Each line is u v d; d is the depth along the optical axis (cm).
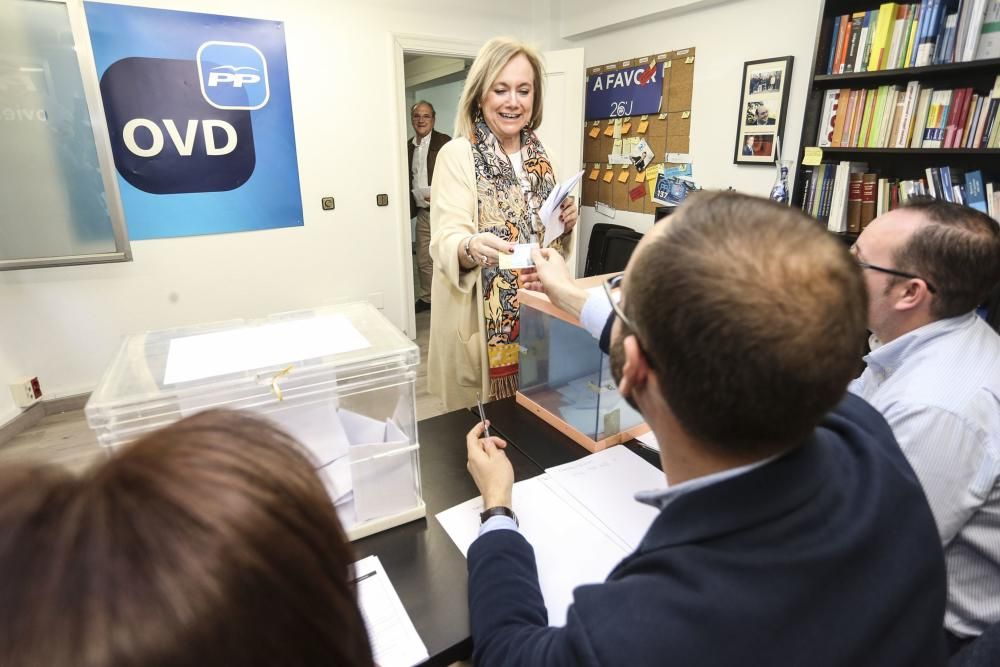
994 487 86
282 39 307
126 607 21
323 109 329
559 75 390
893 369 107
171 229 299
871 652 42
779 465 44
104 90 268
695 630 39
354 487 86
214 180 305
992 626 73
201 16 282
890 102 227
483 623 61
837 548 42
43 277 273
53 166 259
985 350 96
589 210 438
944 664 50
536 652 49
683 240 42
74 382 291
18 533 22
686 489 47
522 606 62
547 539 85
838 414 62
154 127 282
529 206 174
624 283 48
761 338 38
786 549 42
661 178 372
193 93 288
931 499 88
